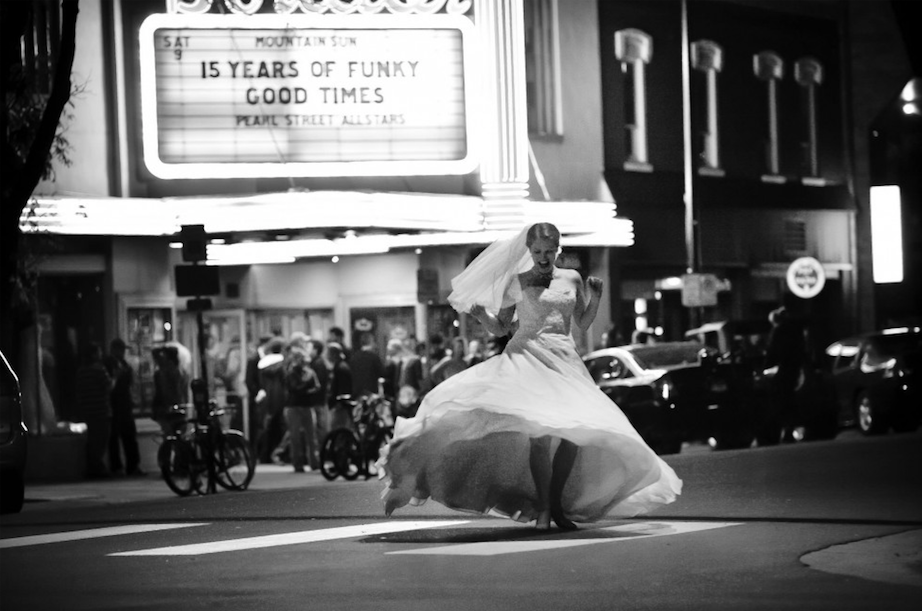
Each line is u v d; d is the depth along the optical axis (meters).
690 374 28.00
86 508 17.39
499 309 12.57
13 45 21.78
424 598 9.31
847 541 11.73
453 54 31.50
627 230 36.78
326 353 31.45
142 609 9.23
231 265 32.09
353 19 30.94
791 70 44.44
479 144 32.53
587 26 38.12
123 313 29.92
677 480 12.60
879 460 20.27
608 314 37.69
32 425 27.14
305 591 9.72
